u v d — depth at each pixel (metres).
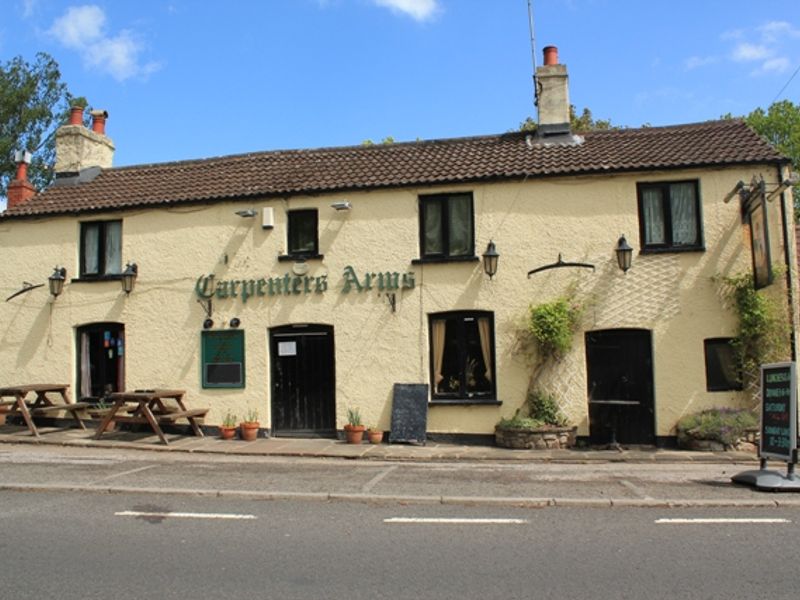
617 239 13.21
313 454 12.20
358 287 13.94
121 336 15.21
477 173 13.66
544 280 13.35
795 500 8.30
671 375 12.83
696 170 13.02
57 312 15.38
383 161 15.05
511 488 9.16
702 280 12.88
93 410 14.51
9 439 13.52
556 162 13.70
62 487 9.04
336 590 5.22
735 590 5.19
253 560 5.98
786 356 12.51
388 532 6.97
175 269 14.79
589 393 13.15
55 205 15.67
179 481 9.58
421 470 10.70
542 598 5.05
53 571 5.66
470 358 13.66
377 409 13.70
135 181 16.38
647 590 5.20
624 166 13.11
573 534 6.88
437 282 13.70
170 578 5.49
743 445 12.12
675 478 9.92
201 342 14.54
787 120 28.08
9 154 29.11
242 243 14.52
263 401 14.14
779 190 11.95
